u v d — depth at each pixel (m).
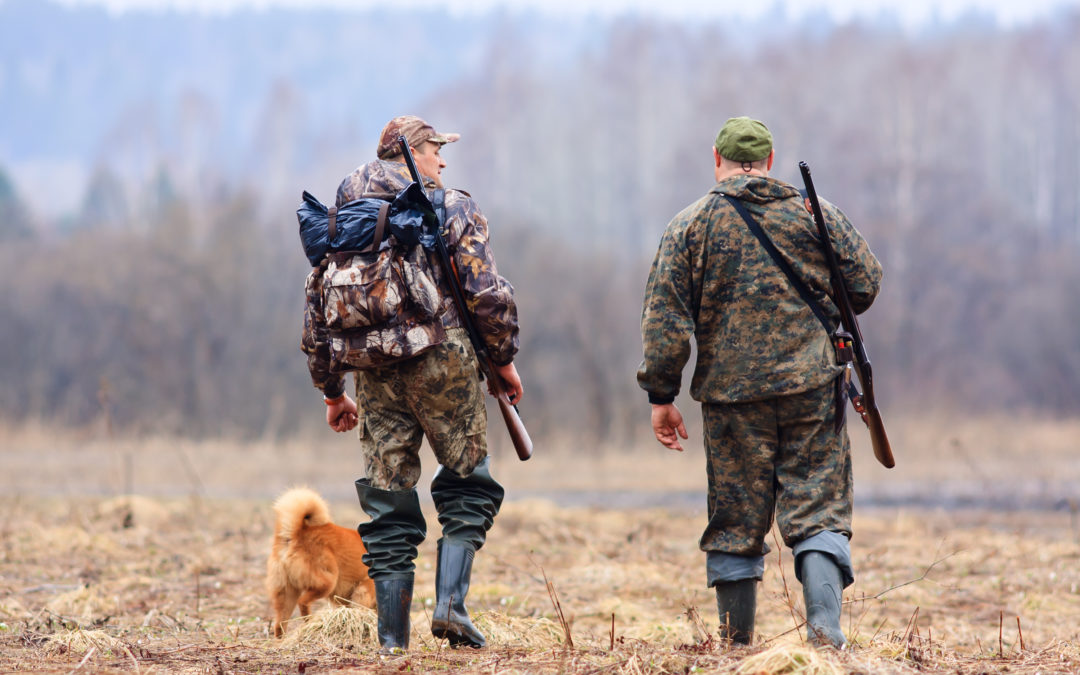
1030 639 14.83
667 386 10.94
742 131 11.12
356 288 10.54
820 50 173.62
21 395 111.94
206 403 108.75
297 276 117.94
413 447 11.16
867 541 26.48
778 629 15.73
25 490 47.06
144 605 16.61
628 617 16.28
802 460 10.54
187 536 26.48
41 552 22.50
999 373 109.69
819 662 8.99
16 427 93.00
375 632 12.85
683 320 10.73
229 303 114.69
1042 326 111.56
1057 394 107.19
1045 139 164.00
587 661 10.06
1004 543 25.27
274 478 56.69
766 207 10.74
